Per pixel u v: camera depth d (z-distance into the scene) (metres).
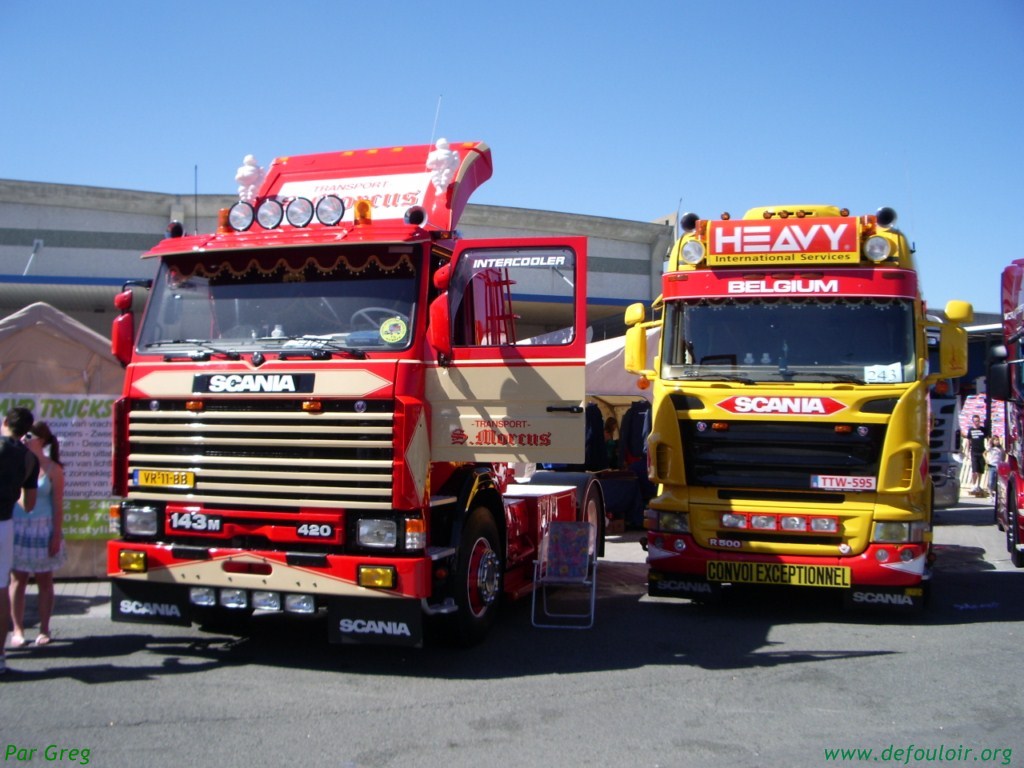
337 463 6.27
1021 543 10.92
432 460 6.59
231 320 6.91
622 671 6.64
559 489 10.01
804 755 5.03
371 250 6.82
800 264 8.38
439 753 5.04
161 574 6.64
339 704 5.86
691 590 8.55
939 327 8.80
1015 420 11.23
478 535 7.25
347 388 6.31
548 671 6.65
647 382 9.34
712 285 8.56
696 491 8.48
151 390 6.76
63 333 9.49
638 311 9.23
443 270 6.65
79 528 9.52
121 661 6.83
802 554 8.11
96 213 21.66
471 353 6.62
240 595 6.52
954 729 5.44
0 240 21.08
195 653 7.07
